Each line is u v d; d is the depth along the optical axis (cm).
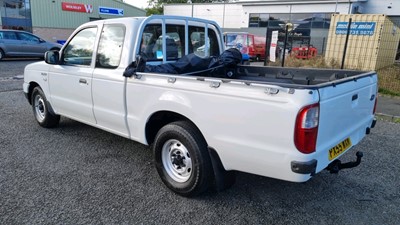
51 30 2827
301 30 2745
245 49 2027
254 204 317
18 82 1028
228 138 275
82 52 430
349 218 295
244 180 367
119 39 374
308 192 342
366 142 499
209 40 476
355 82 300
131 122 363
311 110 234
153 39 389
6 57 1680
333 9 2645
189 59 400
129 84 354
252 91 254
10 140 486
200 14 3469
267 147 254
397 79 1070
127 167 398
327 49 1348
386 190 348
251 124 258
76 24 2986
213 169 301
